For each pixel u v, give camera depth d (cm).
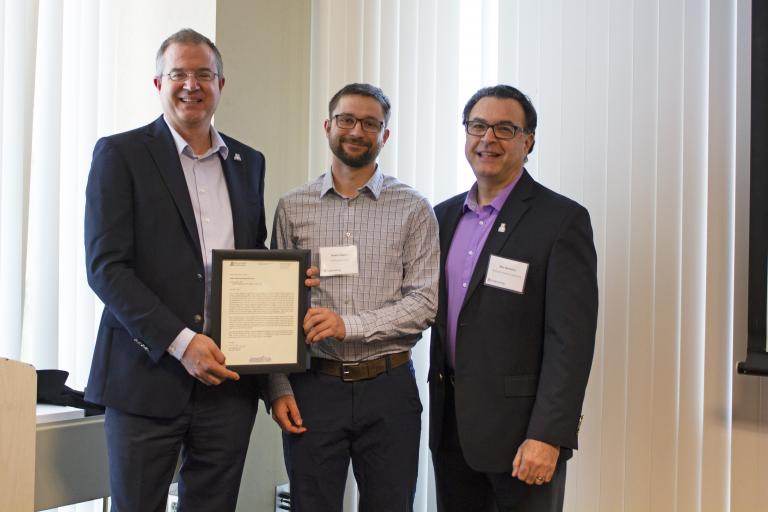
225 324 209
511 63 283
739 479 238
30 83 276
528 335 218
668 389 251
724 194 241
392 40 320
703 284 246
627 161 259
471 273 230
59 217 290
